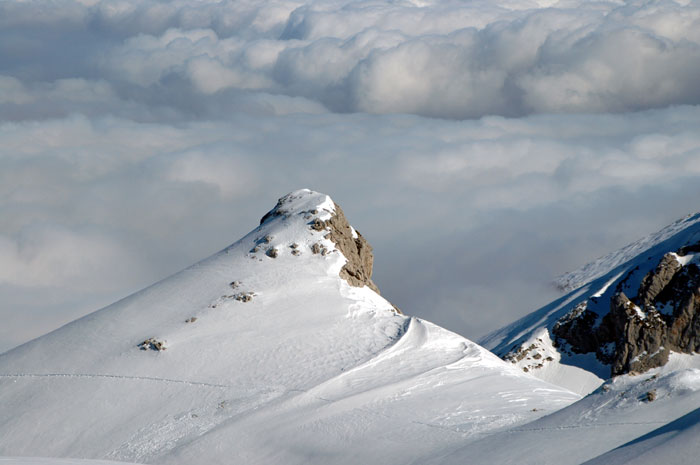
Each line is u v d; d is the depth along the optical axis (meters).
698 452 43.59
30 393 91.44
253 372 90.75
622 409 61.91
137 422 83.94
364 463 70.31
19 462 62.69
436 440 71.81
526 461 58.50
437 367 91.25
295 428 78.69
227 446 77.56
